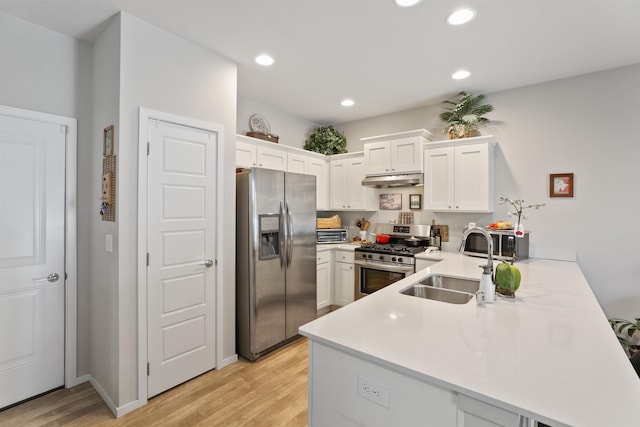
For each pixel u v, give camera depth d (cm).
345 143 462
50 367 231
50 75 228
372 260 376
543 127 316
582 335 126
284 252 310
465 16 209
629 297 278
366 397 113
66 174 236
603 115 288
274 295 301
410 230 396
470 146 333
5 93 210
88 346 248
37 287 226
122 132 208
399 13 207
